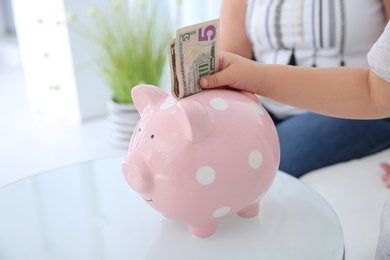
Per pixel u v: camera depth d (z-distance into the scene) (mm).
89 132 1937
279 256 544
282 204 666
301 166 914
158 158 534
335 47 1019
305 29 1028
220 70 608
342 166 908
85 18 1908
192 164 523
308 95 637
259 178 560
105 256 553
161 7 1899
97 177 792
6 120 2129
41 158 1699
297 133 973
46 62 2062
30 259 554
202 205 544
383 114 639
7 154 1741
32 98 2230
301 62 1066
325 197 822
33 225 634
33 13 1994
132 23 1737
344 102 633
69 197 718
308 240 575
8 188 758
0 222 645
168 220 633
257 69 620
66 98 2064
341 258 538
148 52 1696
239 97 583
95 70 2027
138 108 617
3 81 2891
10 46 3391
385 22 1004
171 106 558
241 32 1174
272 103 1116
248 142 542
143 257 549
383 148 947
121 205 684
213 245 569
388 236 586
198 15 1806
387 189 818
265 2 1094
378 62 573
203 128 510
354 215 763
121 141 1746
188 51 537
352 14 985
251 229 602
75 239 595
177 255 551
